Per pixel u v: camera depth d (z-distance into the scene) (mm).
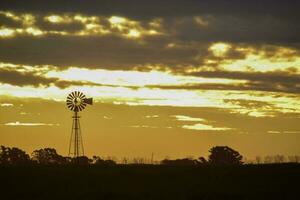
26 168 98000
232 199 82562
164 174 95500
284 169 97188
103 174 95062
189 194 84438
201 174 95688
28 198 84188
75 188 88500
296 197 84062
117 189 87750
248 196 83875
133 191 86625
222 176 94438
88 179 92625
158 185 89938
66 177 93438
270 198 83562
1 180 91250
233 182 91250
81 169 98500
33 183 90625
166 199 82000
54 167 99562
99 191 86438
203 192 85688
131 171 97188
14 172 95000
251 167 98688
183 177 93938
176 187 88625
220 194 84438
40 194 85812
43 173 95188
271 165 100000
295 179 92375
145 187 89062
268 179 92562
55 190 87562
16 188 88500
